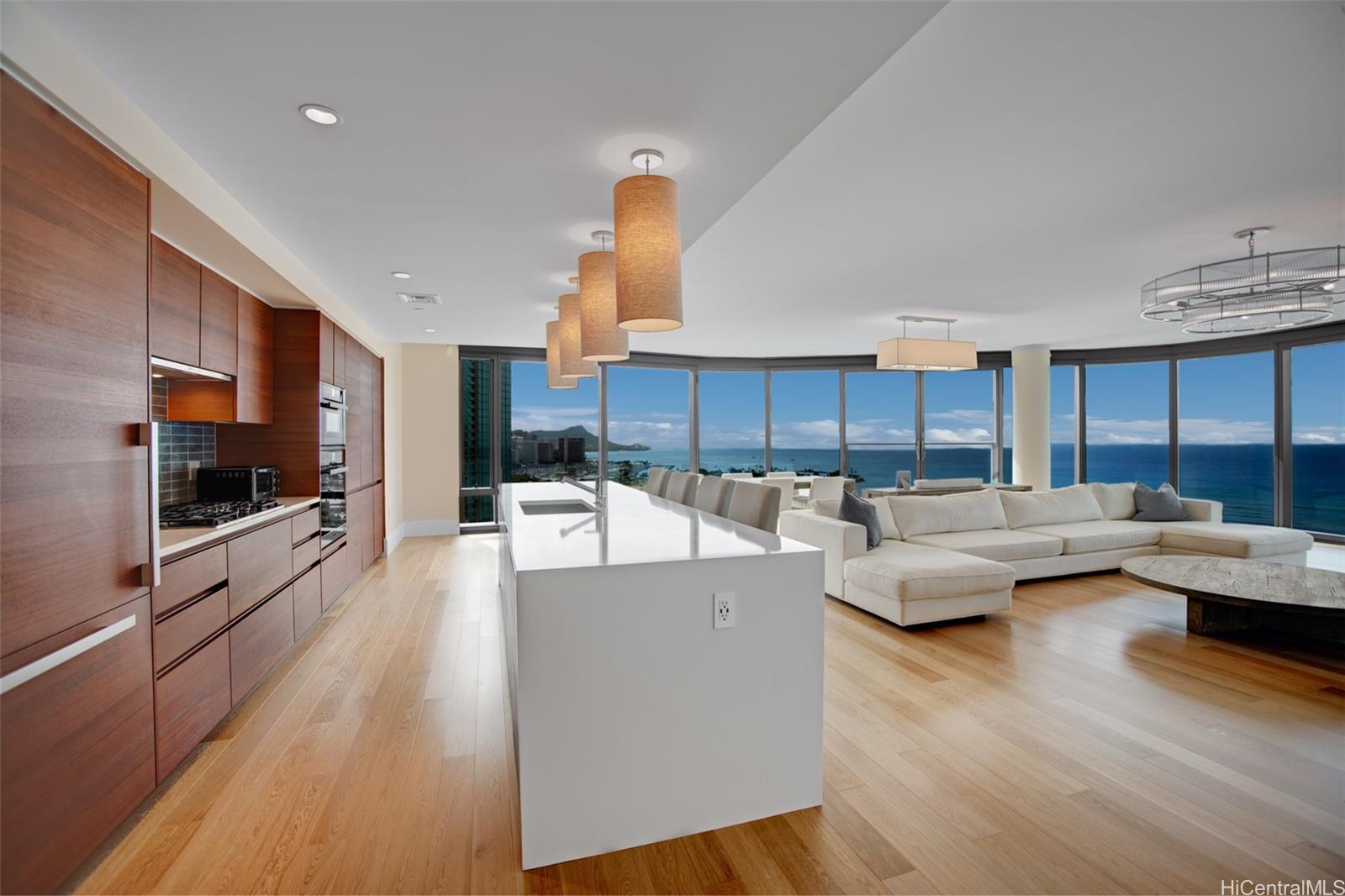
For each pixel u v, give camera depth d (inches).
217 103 73.0
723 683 72.6
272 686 114.9
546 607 66.2
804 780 76.2
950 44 71.4
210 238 101.3
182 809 76.0
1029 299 206.1
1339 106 86.0
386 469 249.0
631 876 64.4
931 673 119.3
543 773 66.1
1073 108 86.6
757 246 149.4
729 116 76.0
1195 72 77.7
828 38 60.9
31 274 58.1
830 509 191.8
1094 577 201.0
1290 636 141.8
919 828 72.1
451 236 121.4
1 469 54.4
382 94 71.2
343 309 179.5
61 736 61.1
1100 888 62.1
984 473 353.7
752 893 61.7
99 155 68.3
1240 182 112.1
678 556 72.2
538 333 237.8
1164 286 148.3
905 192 116.5
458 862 66.5
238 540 105.7
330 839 70.3
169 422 123.1
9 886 54.3
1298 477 263.3
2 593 54.4
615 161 88.6
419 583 194.9
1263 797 77.9
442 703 107.4
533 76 67.6
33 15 56.7
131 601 73.8
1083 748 90.4
